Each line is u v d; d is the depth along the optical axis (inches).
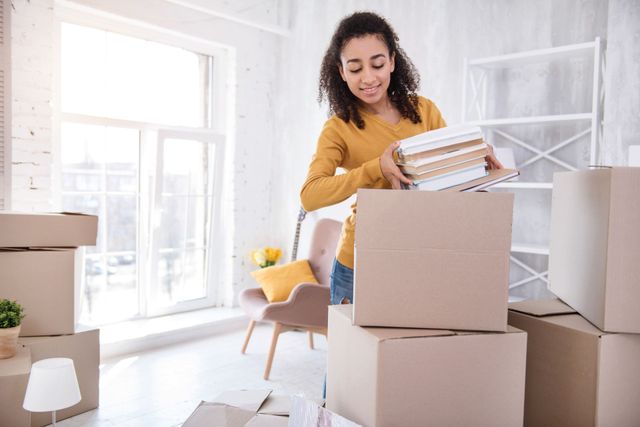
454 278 44.3
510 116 141.6
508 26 141.6
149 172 169.2
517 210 141.7
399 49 65.1
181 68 176.6
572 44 129.2
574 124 131.5
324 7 182.1
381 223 44.4
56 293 99.8
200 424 50.8
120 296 168.6
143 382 129.8
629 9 114.1
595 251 45.5
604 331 43.9
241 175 189.3
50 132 138.6
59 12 145.4
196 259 185.8
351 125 65.8
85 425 104.9
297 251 187.5
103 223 162.2
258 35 190.7
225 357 150.3
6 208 127.2
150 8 160.1
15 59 131.6
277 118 198.1
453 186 49.8
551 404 47.4
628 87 114.2
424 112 68.4
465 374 43.4
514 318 51.1
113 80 159.9
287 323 134.3
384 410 41.9
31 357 95.4
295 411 44.6
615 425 44.3
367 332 43.6
